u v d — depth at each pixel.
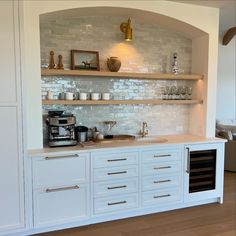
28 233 2.74
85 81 3.39
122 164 3.00
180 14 3.32
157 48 3.73
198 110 3.80
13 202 2.59
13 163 2.55
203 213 3.26
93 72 3.10
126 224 2.98
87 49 3.36
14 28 2.43
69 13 3.08
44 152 2.70
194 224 2.99
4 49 2.42
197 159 3.39
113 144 3.10
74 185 2.82
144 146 3.07
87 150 2.83
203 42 3.64
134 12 3.22
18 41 2.45
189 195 3.38
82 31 3.32
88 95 3.38
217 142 3.45
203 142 3.38
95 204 2.93
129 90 3.63
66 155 2.76
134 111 3.70
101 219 3.03
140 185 3.11
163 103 3.53
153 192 3.19
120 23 3.49
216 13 3.51
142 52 3.65
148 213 3.24
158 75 3.41
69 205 2.82
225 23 4.78
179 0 3.20
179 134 3.96
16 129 2.52
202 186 3.46
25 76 2.51
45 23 3.15
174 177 3.28
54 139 2.98
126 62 3.57
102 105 3.52
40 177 2.69
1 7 2.38
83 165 2.84
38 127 2.86
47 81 3.22
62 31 3.24
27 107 2.80
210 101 3.62
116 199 3.02
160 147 3.15
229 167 5.07
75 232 2.81
